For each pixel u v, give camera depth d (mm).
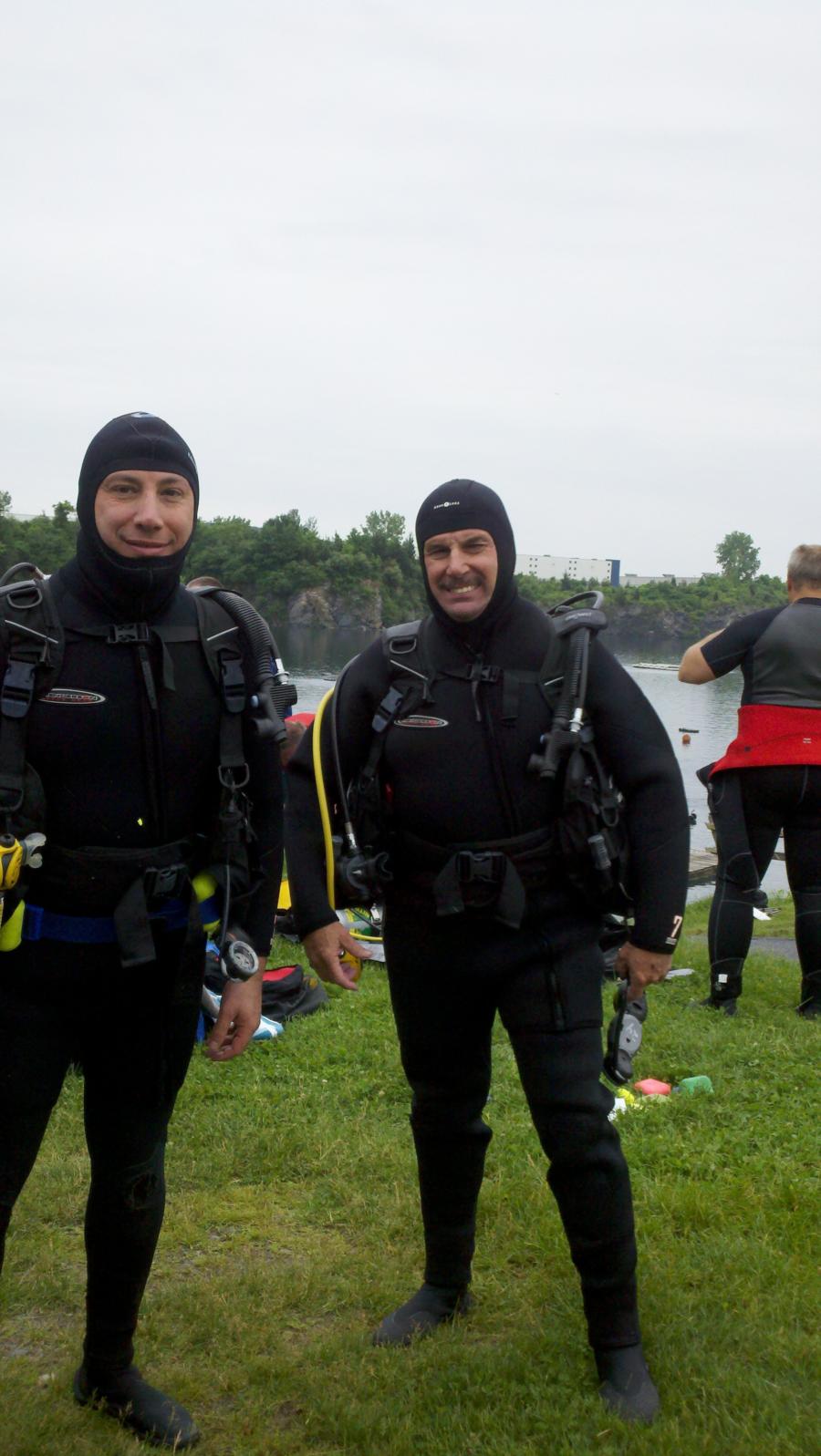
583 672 2693
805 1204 3510
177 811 2459
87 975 2422
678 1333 2854
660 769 2729
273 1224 3559
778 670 5711
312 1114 4320
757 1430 2490
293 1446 2570
